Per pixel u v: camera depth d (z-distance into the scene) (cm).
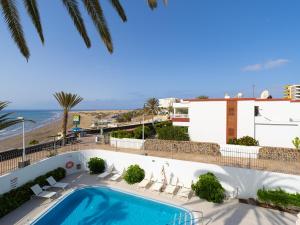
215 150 1781
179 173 1535
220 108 2489
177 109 3050
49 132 5247
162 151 1942
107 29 845
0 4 725
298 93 8331
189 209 1219
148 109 5447
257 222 1061
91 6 811
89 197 1431
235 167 1364
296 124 2183
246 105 2369
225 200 1323
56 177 1602
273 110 2470
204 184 1291
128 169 1598
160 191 1463
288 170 1332
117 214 1220
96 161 1794
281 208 1186
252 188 1314
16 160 1577
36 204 1270
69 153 1808
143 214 1220
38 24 800
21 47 780
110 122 6181
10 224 1062
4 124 912
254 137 2355
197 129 2608
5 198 1179
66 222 1133
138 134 2680
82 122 7856
